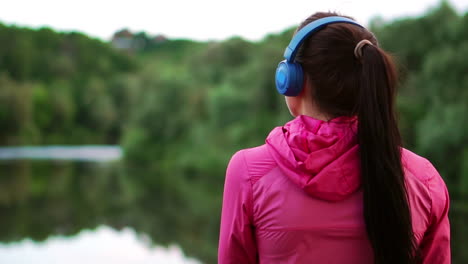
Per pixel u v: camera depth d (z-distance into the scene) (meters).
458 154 15.27
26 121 66.62
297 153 0.99
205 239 13.87
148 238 14.15
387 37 19.94
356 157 0.99
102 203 21.19
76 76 91.88
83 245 13.38
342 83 1.03
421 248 1.08
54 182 30.00
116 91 82.75
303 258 0.98
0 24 87.50
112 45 118.06
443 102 16.27
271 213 1.01
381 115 0.97
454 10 18.78
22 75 85.12
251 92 29.97
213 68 45.62
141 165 39.50
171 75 41.53
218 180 28.00
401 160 1.00
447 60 16.28
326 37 1.04
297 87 1.07
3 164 43.31
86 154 57.44
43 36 97.25
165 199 21.69
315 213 0.98
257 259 1.08
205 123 34.75
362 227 0.98
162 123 40.03
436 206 1.05
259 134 27.81
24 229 15.91
